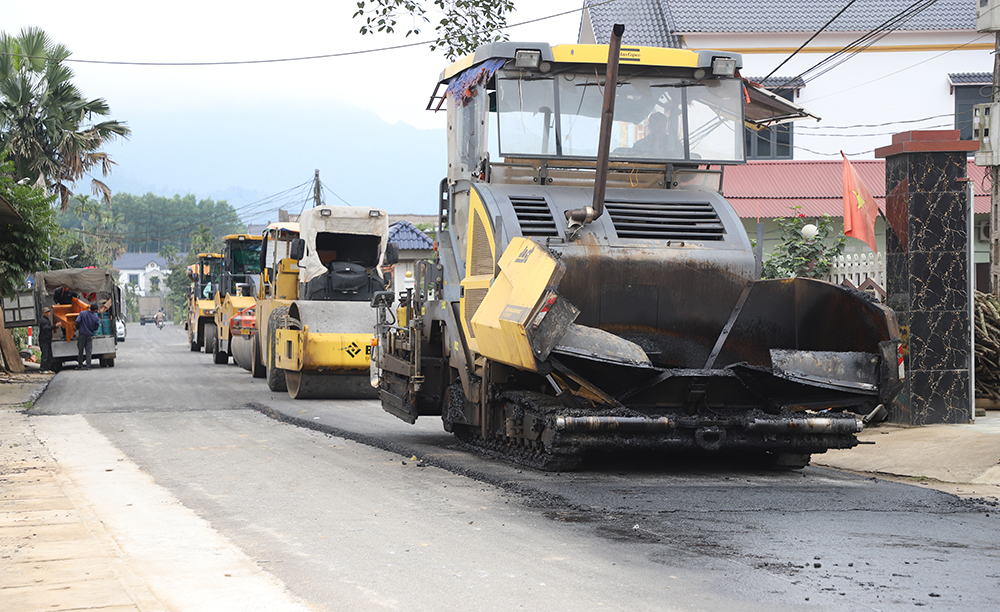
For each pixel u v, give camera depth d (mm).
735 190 23688
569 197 9148
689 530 6359
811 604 4703
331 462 9898
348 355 16812
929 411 11672
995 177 14844
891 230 12148
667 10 27531
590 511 7008
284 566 5590
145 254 163875
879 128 27234
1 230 19141
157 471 9344
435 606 4770
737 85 9852
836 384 8164
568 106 9477
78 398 17812
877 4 27688
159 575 5395
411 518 6922
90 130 30328
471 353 9805
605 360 7711
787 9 27578
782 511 6961
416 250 33844
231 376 23953
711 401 8594
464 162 10164
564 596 4898
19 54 28469
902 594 4871
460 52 17031
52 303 26719
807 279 9141
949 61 27250
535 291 7578
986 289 23047
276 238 21484
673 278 8758
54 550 5883
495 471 8781
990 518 6801
